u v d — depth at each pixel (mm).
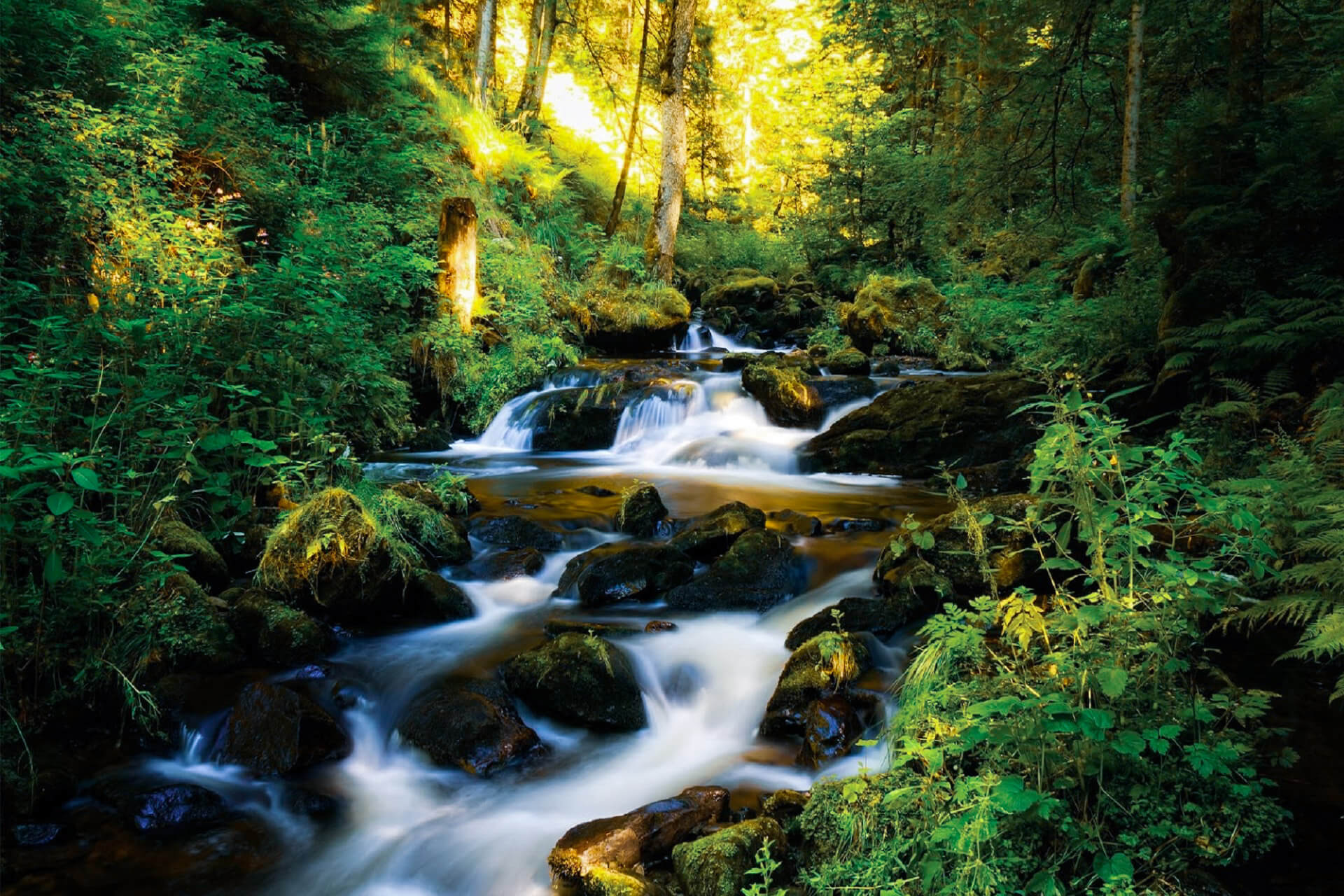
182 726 4117
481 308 12516
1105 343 9180
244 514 5730
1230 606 3801
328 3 13117
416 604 5391
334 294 7453
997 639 4250
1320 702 3510
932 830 2768
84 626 4234
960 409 9055
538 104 22891
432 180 14531
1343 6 11570
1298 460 4477
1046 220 14922
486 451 10688
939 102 21750
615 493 8070
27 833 3336
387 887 3301
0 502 3639
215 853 3414
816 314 17781
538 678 4520
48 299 5773
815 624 4859
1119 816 2744
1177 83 13781
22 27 7434
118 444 5008
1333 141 7320
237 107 10078
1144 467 5641
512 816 3711
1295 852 2695
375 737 4320
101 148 7195
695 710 4570
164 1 10617
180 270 6770
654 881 3154
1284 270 7125
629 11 28234
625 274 17266
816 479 8961
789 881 3074
